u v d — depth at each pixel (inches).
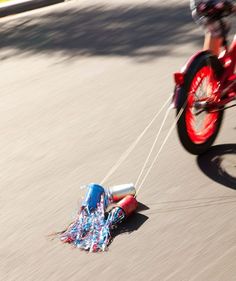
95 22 384.8
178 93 187.2
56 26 394.3
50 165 208.5
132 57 311.9
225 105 209.3
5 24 426.0
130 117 238.7
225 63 195.2
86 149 216.5
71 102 264.8
